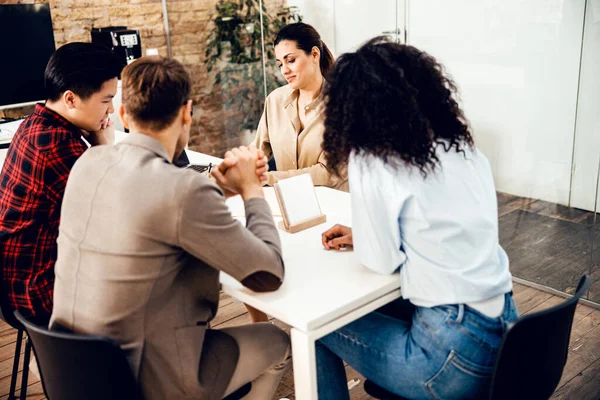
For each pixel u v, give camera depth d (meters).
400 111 1.47
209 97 5.27
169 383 1.49
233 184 1.72
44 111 1.92
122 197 1.42
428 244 1.50
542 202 3.11
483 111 3.24
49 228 1.91
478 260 1.52
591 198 2.91
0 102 4.16
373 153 1.48
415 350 1.55
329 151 1.58
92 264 1.45
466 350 1.49
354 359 1.69
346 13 3.96
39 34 4.24
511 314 1.57
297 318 1.49
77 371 1.47
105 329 1.44
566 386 2.43
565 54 2.84
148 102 1.48
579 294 1.48
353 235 1.62
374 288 1.61
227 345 1.66
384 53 1.51
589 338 2.75
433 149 1.49
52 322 1.55
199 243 1.43
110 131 2.35
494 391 1.44
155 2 5.23
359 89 1.49
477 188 1.56
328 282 1.66
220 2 4.92
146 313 1.45
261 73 4.85
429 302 1.53
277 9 4.54
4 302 1.93
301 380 1.54
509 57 3.06
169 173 1.42
